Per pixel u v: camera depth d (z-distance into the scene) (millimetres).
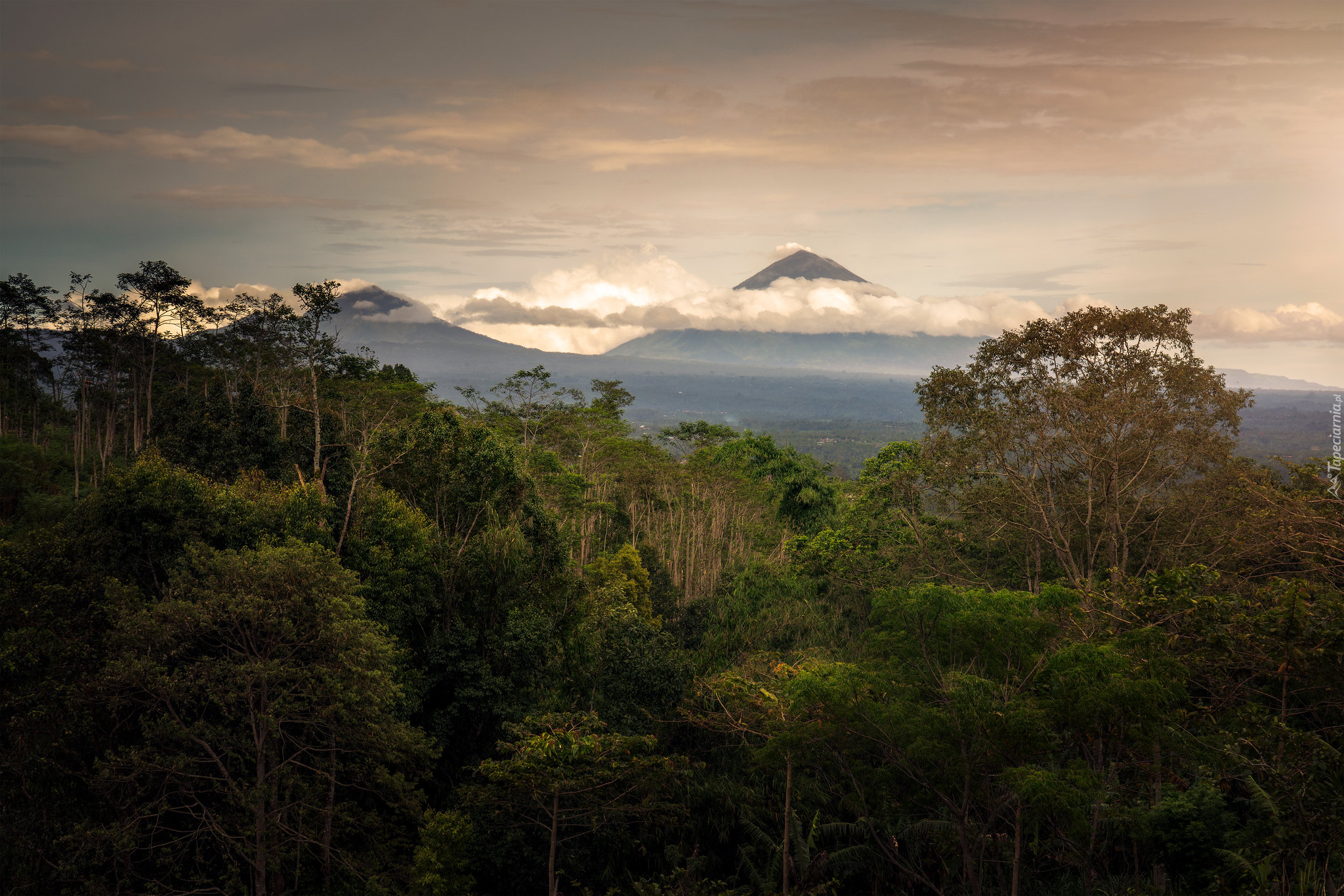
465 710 28188
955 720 17672
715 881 24047
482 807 25578
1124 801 19219
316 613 22141
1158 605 20156
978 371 34344
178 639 21719
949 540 41094
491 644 28953
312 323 38062
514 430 63406
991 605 20578
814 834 25000
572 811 24047
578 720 26000
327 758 24828
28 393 79625
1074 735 18359
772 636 41031
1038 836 21375
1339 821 13305
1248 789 18234
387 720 23297
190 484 27203
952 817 23484
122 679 20297
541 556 33625
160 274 60656
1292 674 17828
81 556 24625
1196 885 18906
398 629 28469
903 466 43750
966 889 22891
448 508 35812
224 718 23000
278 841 22547
